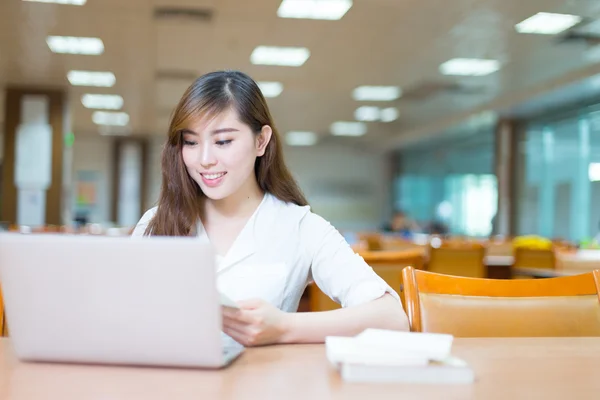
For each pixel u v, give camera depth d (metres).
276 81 9.70
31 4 6.30
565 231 11.18
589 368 0.95
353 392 0.79
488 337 1.29
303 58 8.29
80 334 0.87
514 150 12.12
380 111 12.31
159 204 1.35
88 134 15.99
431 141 15.88
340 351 0.85
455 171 16.27
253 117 1.26
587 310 1.34
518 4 6.16
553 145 11.73
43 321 0.87
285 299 1.31
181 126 1.23
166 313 0.84
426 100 11.12
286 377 0.85
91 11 6.47
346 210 18.53
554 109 11.08
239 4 6.20
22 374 0.85
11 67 9.02
